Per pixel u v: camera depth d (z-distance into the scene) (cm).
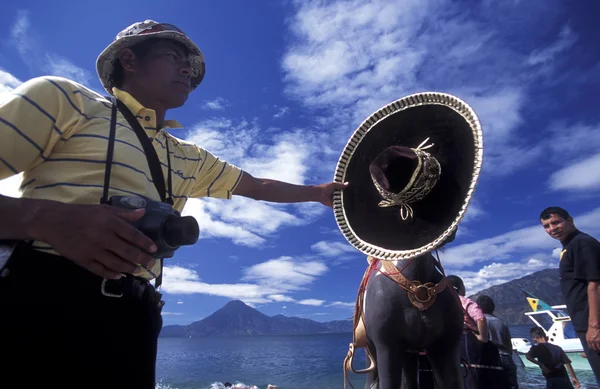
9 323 134
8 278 136
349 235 276
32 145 149
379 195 277
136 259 131
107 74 218
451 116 262
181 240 144
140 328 160
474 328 566
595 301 422
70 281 144
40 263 142
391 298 333
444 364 331
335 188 295
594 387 1269
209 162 253
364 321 361
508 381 580
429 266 340
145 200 148
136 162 168
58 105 157
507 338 616
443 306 332
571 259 457
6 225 124
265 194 284
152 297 170
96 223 126
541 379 1586
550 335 1736
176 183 206
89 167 157
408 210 258
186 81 216
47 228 125
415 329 328
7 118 144
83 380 142
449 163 254
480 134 237
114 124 170
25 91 151
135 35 203
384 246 255
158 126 209
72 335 142
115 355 150
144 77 206
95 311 147
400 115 288
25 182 158
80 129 162
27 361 134
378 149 295
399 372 330
